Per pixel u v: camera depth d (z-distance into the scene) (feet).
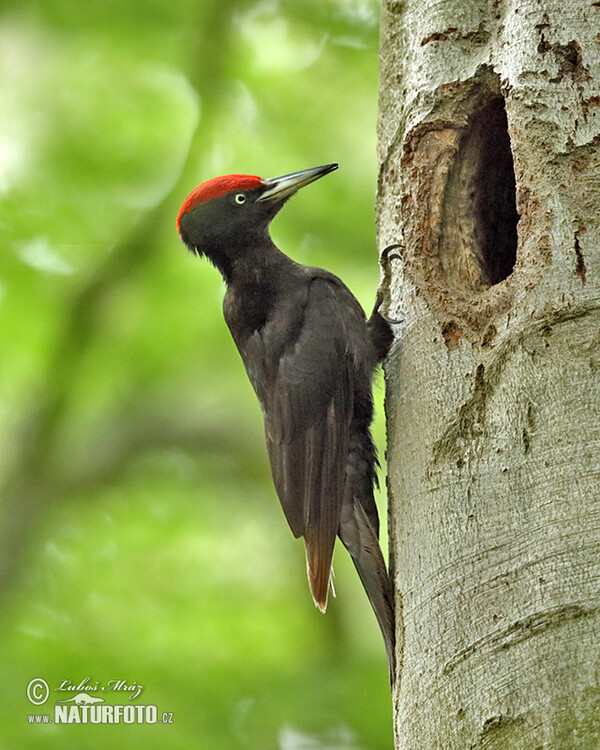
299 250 52.26
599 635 19.08
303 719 39.11
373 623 49.62
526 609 19.89
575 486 20.29
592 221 22.31
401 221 26.50
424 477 22.54
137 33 49.93
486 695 19.84
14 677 41.27
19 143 51.11
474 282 25.52
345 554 50.65
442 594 21.16
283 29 50.57
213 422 55.67
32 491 53.72
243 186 31.63
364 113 51.70
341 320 29.22
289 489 28.09
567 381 21.17
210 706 40.09
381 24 28.58
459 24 25.98
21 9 49.34
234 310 30.96
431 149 26.17
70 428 56.08
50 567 52.39
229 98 51.29
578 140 23.03
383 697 39.70
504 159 26.68
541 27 23.93
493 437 21.68
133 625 47.85
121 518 53.98
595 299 21.61
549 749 18.72
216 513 54.19
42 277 52.49
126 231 51.62
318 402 28.45
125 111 51.03
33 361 54.49
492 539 20.86
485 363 22.61
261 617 48.98
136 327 53.98
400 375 24.58
